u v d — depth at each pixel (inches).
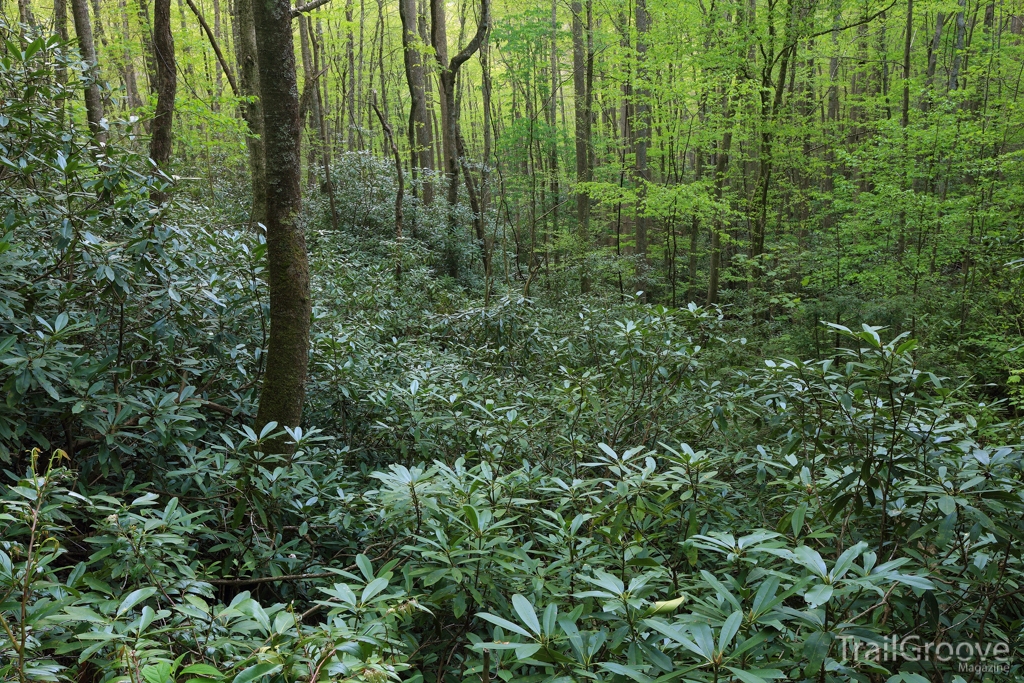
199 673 51.0
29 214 134.5
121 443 107.1
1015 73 599.8
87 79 155.1
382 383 169.5
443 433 152.2
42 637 69.5
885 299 383.2
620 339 176.1
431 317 263.4
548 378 217.9
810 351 381.4
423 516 94.1
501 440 139.8
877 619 76.6
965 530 90.7
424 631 93.0
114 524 75.0
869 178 460.4
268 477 105.0
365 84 1010.7
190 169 412.2
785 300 407.2
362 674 52.9
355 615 72.8
